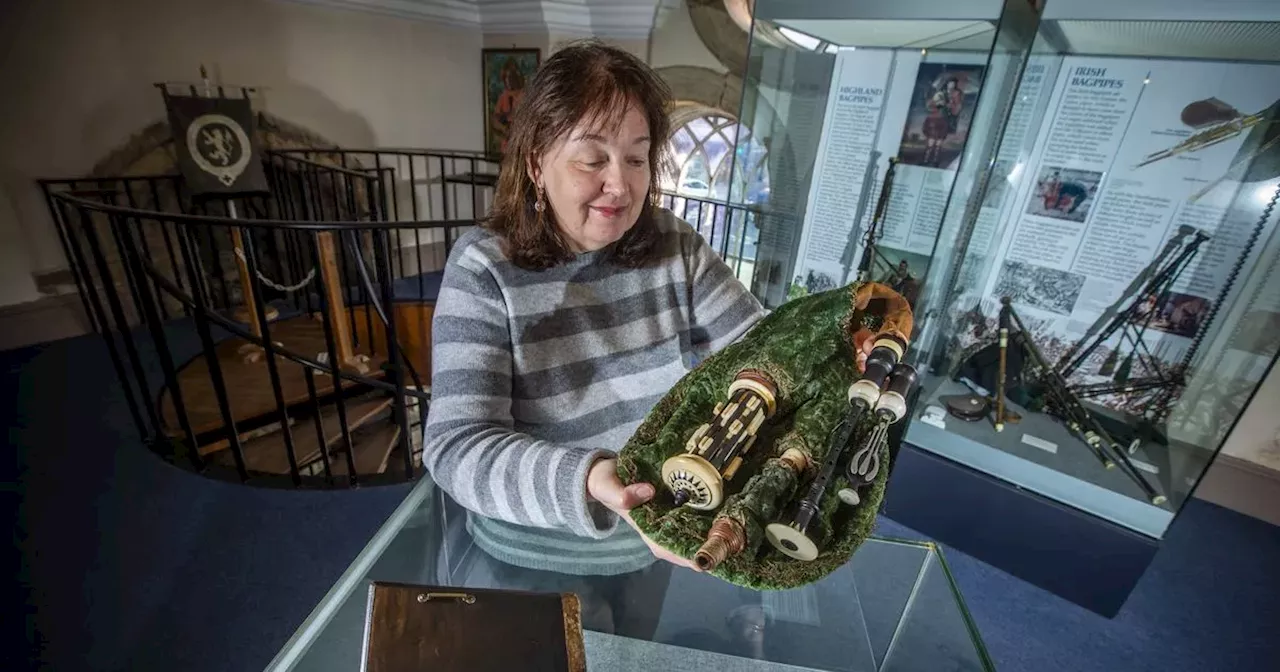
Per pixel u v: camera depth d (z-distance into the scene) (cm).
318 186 368
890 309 79
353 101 420
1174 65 145
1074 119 162
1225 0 116
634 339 85
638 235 84
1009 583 185
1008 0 131
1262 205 138
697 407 75
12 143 294
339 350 294
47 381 275
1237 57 135
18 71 289
